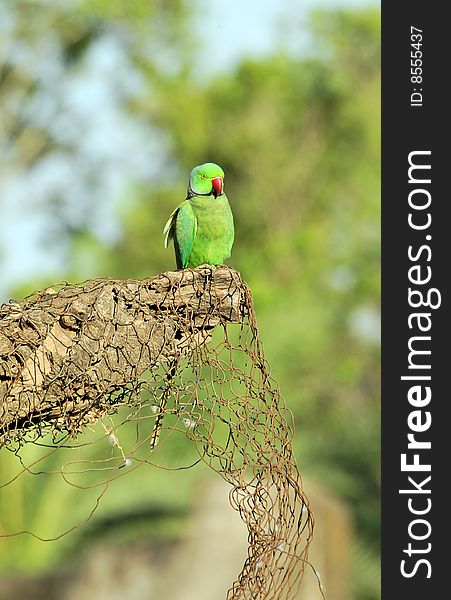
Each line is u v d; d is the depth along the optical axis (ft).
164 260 96.07
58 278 90.84
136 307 19.06
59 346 18.49
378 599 58.75
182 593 48.67
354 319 92.89
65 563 55.06
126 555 51.49
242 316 19.83
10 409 18.17
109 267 95.30
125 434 49.90
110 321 18.78
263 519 19.39
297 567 37.22
